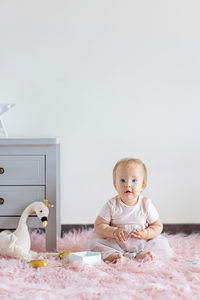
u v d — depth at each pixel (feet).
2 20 7.77
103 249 5.51
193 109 7.91
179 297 3.84
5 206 6.01
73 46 7.82
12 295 3.91
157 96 7.89
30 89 7.80
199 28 7.89
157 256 5.39
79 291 3.98
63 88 7.82
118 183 5.98
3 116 7.77
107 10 7.84
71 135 7.84
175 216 7.86
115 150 7.86
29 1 7.77
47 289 4.09
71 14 7.82
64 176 7.82
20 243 5.59
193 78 7.91
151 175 7.87
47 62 7.82
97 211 7.83
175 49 7.90
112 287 4.15
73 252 5.80
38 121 7.81
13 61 7.78
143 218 5.95
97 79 7.84
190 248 6.23
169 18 7.88
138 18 7.87
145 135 7.88
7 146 6.03
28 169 6.05
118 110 7.86
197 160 7.90
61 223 7.79
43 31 7.79
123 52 7.86
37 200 6.04
